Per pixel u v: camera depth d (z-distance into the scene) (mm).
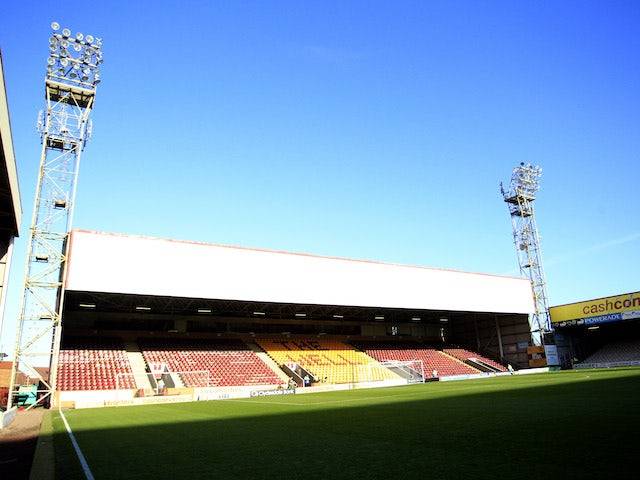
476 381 34281
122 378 31312
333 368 41312
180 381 32938
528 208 54094
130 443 10094
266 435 10461
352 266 39469
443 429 9852
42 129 29156
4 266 23859
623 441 7207
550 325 49750
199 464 7355
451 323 58062
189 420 15062
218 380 34156
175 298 35781
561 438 7832
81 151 30141
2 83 13086
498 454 6848
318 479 5980
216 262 33438
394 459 6957
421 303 42281
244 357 39125
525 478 5406
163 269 31328
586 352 51406
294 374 37062
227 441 9742
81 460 8234
